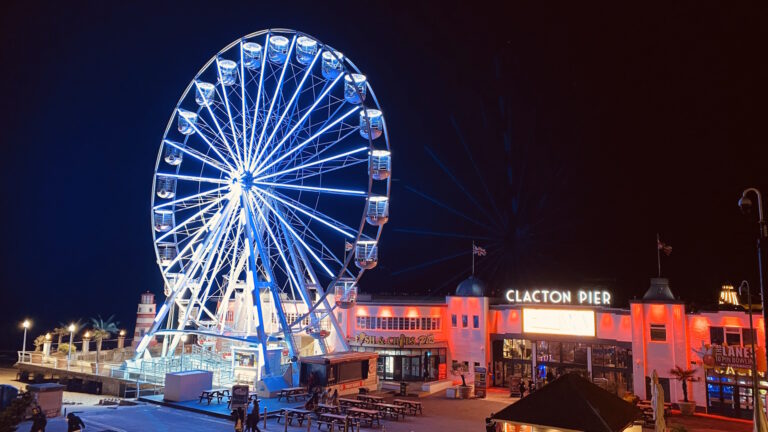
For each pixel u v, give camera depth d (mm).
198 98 55094
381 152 50406
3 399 35250
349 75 50156
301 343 67750
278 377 46781
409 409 41938
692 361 48438
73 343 75188
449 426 37000
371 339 60438
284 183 55000
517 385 51656
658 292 50906
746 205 20312
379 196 51438
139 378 47625
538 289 58375
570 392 21609
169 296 54406
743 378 45812
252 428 32438
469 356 58875
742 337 46969
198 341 64750
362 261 50469
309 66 53344
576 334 54594
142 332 69562
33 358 59125
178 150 55938
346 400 41344
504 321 58781
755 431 22984
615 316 53062
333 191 52312
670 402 48656
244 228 54969
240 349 53844
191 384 42906
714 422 43656
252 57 55281
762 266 19938
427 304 60625
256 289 50469
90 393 50875
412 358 60125
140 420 36250
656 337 49875
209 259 54719
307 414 38250
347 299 53188
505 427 27453
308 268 54812
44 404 36281
